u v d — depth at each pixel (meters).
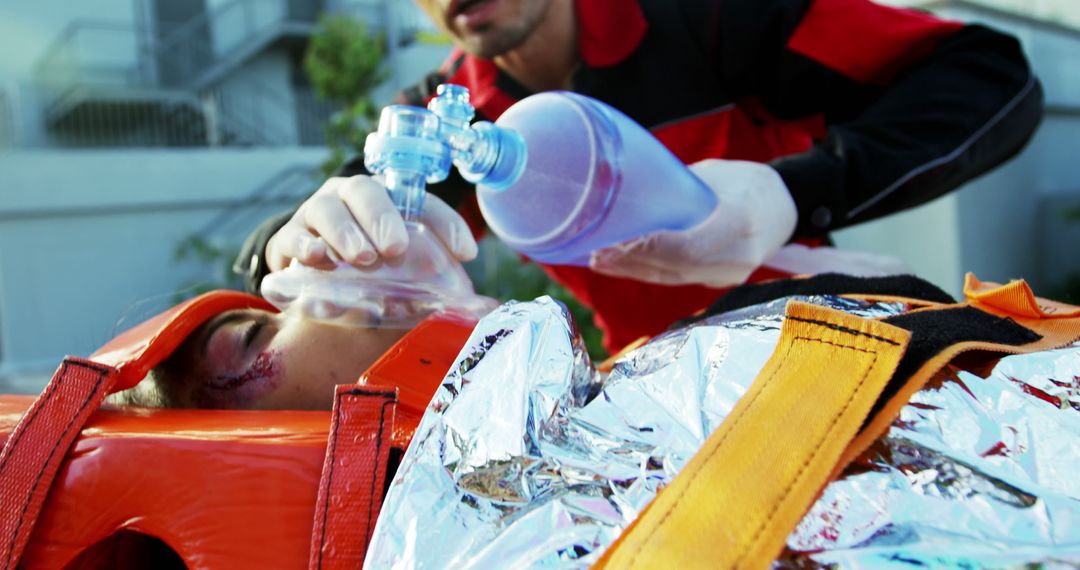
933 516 0.48
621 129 0.95
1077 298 4.11
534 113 0.93
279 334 0.80
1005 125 1.14
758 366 0.59
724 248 0.96
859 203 1.05
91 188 6.93
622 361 0.70
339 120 6.43
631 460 0.55
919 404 0.54
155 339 0.75
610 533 0.51
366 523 0.58
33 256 6.73
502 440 0.57
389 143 0.73
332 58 7.98
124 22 9.12
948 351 0.56
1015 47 1.21
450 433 0.58
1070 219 4.50
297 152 7.89
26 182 6.68
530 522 0.52
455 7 1.13
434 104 0.79
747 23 1.22
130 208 7.12
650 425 0.58
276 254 0.79
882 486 0.50
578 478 0.55
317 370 0.78
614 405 0.60
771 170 1.01
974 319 0.66
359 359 0.78
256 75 9.88
